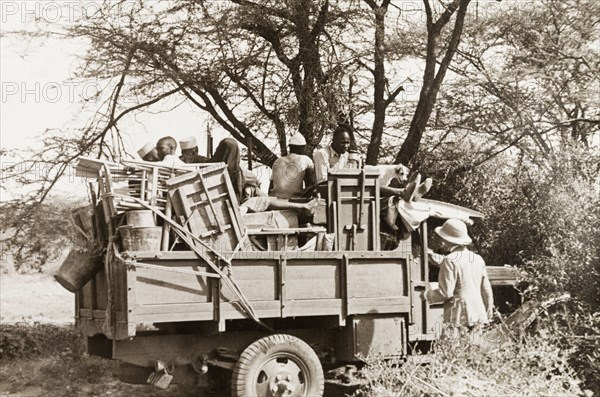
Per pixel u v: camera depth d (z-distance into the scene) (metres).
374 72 14.36
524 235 11.52
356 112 15.22
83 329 8.66
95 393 9.40
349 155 9.82
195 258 7.61
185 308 7.49
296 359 7.98
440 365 6.93
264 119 14.59
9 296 21.73
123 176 7.89
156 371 7.80
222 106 14.55
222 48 13.73
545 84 14.23
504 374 6.85
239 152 9.33
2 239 12.45
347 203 8.80
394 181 10.03
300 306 8.05
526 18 14.89
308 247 8.51
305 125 13.71
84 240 8.21
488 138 14.58
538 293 9.06
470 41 15.43
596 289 9.00
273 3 13.37
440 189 13.91
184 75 13.49
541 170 12.05
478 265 8.14
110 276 7.63
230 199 7.97
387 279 8.61
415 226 9.10
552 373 7.50
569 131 14.64
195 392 9.45
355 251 8.41
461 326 7.79
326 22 13.72
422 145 15.13
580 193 10.32
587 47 13.87
